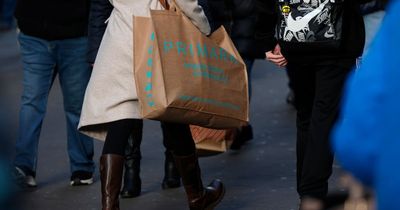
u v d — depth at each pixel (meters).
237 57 10.41
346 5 9.97
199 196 10.82
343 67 10.04
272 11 10.45
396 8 4.68
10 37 32.00
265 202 12.20
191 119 9.96
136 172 12.61
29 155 13.10
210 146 11.89
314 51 10.03
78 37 12.99
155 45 9.79
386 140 4.52
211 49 10.12
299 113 10.77
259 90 21.09
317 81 10.17
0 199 5.55
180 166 10.61
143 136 16.78
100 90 10.23
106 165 9.94
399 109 4.51
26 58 13.06
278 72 23.28
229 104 10.22
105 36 10.38
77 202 12.56
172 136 10.38
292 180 13.38
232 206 12.04
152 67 9.77
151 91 9.73
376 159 4.55
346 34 9.98
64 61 13.09
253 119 18.12
